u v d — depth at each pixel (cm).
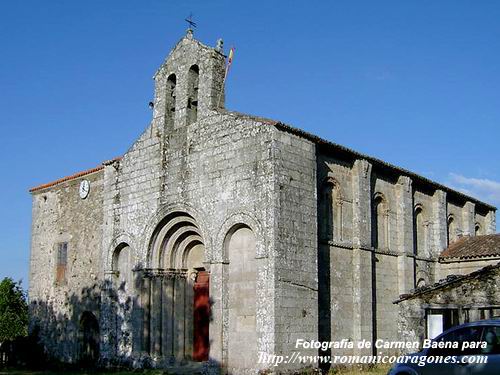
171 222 2811
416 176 3312
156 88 3014
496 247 3319
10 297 4909
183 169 2753
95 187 3341
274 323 2248
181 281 2844
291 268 2353
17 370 3048
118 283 3028
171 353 2756
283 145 2433
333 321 2620
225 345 2452
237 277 2484
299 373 2295
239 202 2466
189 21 2952
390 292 3038
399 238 3173
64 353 3325
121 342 2925
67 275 3412
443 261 3447
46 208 3669
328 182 2742
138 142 3031
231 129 2570
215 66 2783
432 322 2180
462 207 3959
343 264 2734
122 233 3009
